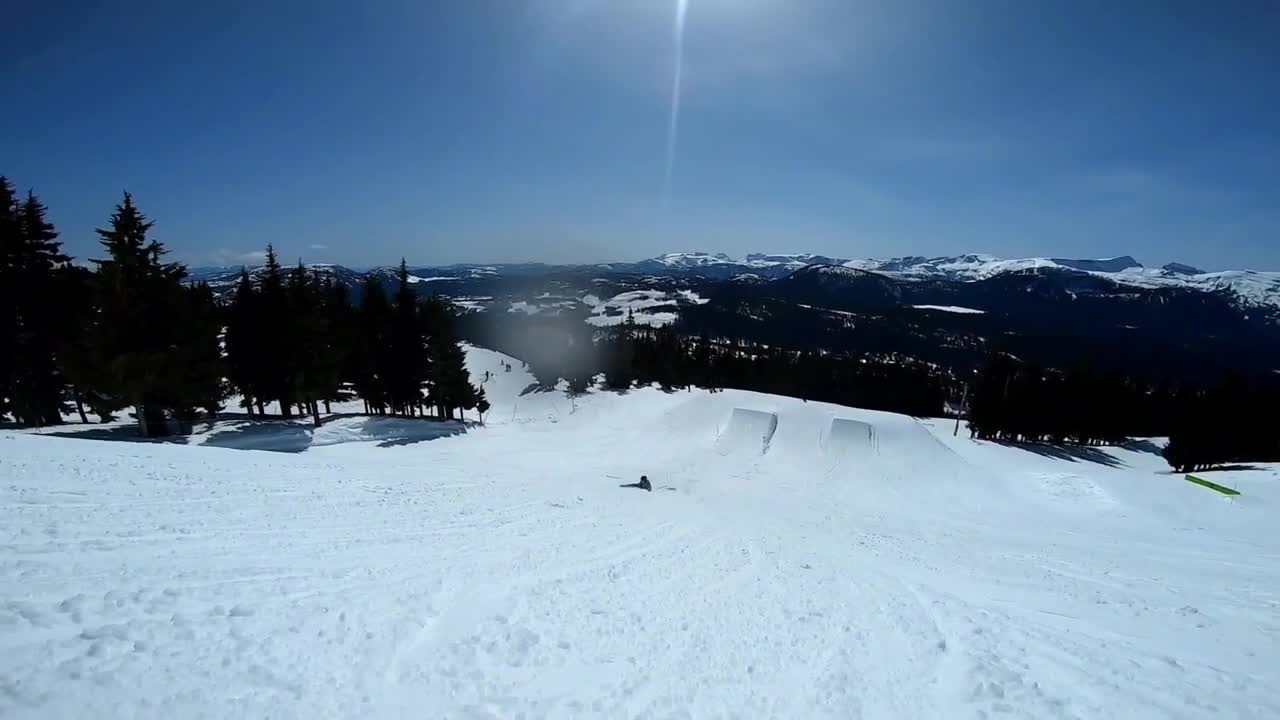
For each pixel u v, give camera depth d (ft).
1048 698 23.67
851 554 54.80
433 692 21.21
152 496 41.42
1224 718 22.40
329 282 148.56
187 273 96.02
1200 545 69.15
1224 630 34.37
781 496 100.53
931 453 131.03
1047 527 83.35
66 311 96.78
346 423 118.73
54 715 16.62
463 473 83.35
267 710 18.53
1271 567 56.54
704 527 62.44
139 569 27.73
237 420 115.44
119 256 86.28
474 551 40.96
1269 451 162.40
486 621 28.22
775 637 30.19
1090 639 31.55
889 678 25.68
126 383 85.05
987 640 30.60
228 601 25.95
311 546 36.40
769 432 141.79
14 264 92.89
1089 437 182.19
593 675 24.00
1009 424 170.71
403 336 141.69
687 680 24.27
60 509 34.65
